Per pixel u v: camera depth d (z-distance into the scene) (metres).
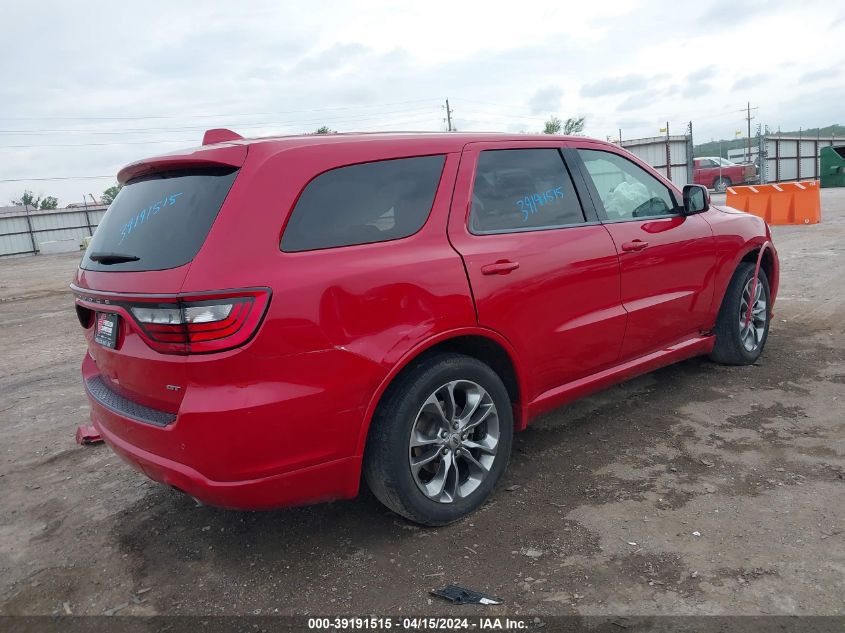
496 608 2.43
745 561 2.57
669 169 27.97
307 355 2.50
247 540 3.07
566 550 2.75
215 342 2.36
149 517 3.40
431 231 2.96
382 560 2.81
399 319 2.74
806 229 14.24
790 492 3.07
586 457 3.63
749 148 46.66
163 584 2.80
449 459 2.99
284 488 2.55
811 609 2.28
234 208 2.48
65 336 8.95
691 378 4.75
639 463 3.50
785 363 4.96
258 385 2.42
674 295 4.15
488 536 2.92
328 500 2.73
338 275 2.59
